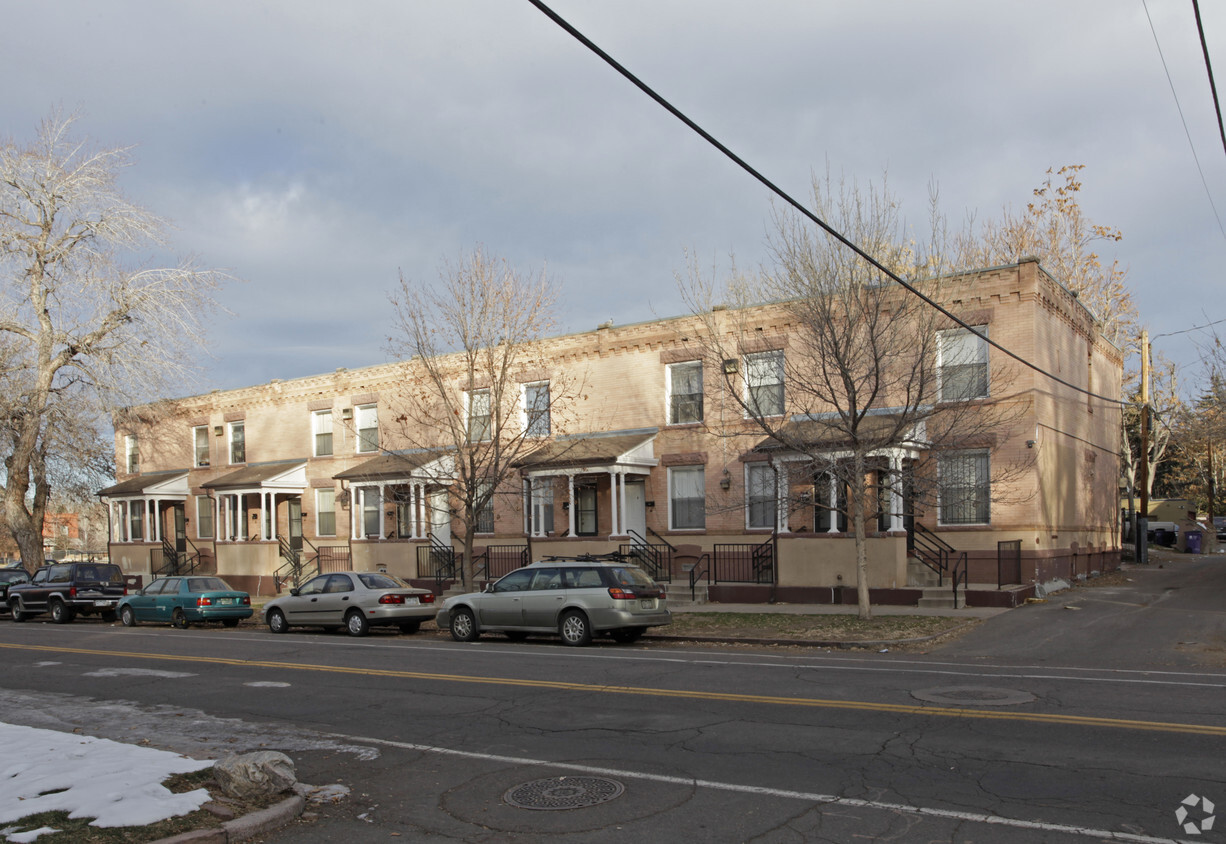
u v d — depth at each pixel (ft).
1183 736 27.89
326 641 64.64
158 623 84.28
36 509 111.45
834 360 61.26
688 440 85.97
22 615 95.55
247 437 123.44
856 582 70.95
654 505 87.81
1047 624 57.57
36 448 108.58
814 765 26.04
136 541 131.13
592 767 26.76
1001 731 29.22
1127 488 145.89
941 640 53.78
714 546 82.84
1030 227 132.87
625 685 40.42
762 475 81.66
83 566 94.89
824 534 74.18
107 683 46.39
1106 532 97.81
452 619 62.85
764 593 76.54
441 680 43.83
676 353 86.63
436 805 23.88
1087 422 90.02
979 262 99.60
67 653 60.70
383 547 103.86
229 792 23.68
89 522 165.89
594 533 92.38
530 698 38.14
